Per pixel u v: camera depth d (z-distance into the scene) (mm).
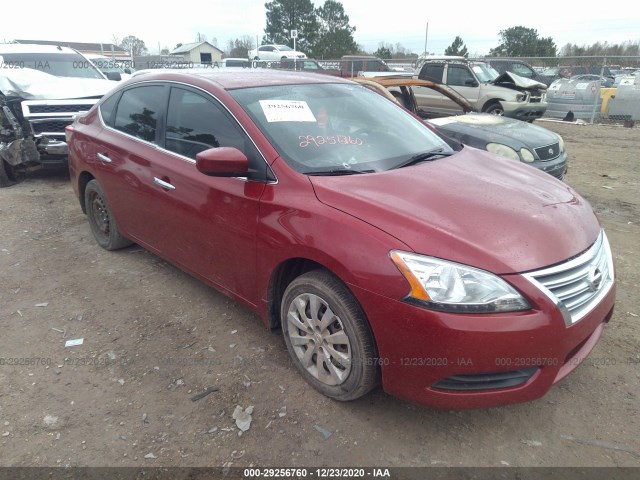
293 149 2934
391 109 3832
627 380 2904
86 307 3760
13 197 6625
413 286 2191
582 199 3010
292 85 3541
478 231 2318
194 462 2373
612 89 16203
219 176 2840
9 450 2443
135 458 2396
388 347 2312
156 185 3604
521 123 6730
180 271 4340
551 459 2377
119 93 4309
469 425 2586
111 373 3008
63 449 2449
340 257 2395
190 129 3410
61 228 5445
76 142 4695
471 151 3621
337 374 2627
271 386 2867
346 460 2377
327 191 2623
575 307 2336
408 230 2314
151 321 3561
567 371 2424
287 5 56844
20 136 6945
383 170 2969
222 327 3471
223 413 2670
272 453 2416
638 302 3781
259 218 2818
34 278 4238
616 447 2438
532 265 2229
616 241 5043
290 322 2838
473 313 2146
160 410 2697
